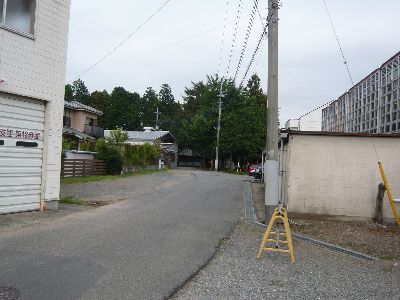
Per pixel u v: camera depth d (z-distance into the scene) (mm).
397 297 5258
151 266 5891
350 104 16078
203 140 52438
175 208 12148
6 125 9219
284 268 6434
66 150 21875
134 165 30828
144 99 80250
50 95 10281
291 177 11578
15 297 4328
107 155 24859
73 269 5449
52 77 10328
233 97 53438
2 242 6680
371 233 9828
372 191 11469
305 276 6043
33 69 9703
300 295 5148
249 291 5191
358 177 11492
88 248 6633
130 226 8836
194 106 72000
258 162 50281
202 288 5199
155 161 37125
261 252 7035
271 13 11117
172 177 26469
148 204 12672
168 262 6172
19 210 9617
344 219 11445
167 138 54719
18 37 9234
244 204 14203
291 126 26125
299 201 11562
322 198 11523
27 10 9555
